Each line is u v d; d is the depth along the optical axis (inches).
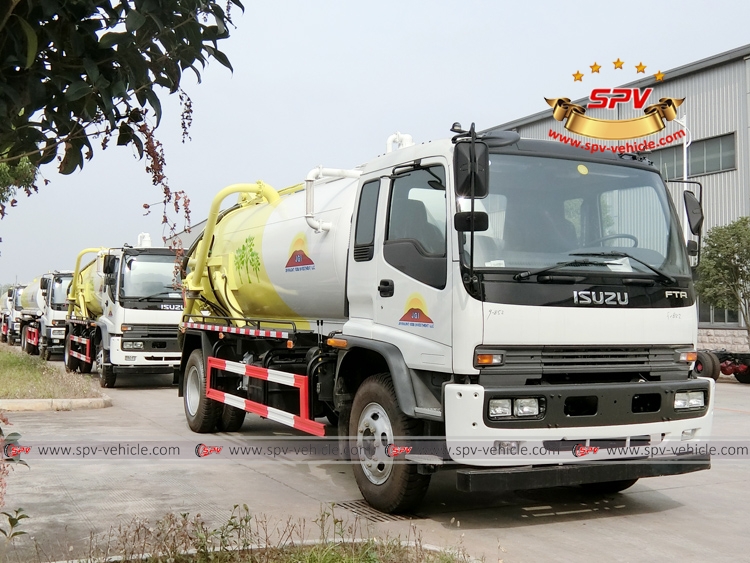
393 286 227.8
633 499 251.1
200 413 373.1
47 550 184.1
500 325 197.5
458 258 200.1
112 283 605.3
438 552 180.4
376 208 242.1
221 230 377.1
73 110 98.2
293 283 295.9
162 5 93.9
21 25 82.4
